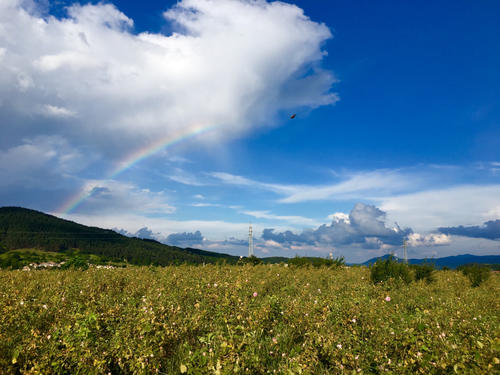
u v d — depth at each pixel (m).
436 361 4.20
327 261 18.53
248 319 5.79
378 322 5.65
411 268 13.51
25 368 3.94
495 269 18.34
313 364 4.45
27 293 7.00
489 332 5.09
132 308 5.78
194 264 14.20
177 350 5.01
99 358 4.28
